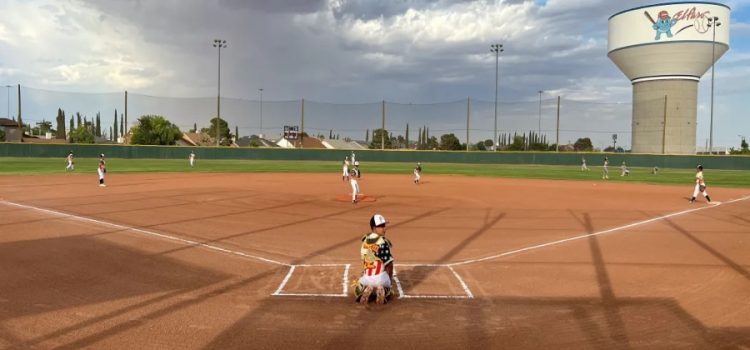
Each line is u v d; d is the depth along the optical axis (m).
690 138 73.50
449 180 37.94
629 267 10.54
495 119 73.62
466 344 6.45
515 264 10.78
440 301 8.23
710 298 8.41
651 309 7.85
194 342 6.41
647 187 32.81
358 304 8.03
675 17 70.62
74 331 6.74
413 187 31.05
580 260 11.17
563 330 6.95
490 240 13.57
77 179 32.34
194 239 13.05
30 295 8.28
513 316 7.52
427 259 11.23
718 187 33.31
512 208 20.73
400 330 6.93
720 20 70.50
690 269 10.38
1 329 6.79
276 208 19.64
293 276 9.66
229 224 15.57
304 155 70.06
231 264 10.50
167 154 65.25
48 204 19.70
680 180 40.06
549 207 21.20
